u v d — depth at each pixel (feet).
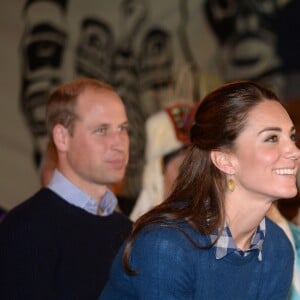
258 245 19.56
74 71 44.70
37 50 43.14
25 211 22.34
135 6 48.14
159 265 17.90
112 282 19.11
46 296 21.29
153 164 30.48
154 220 18.35
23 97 42.29
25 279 21.25
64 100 24.07
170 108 30.73
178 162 29.86
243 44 53.26
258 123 18.30
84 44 45.34
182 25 50.49
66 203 23.04
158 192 30.32
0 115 41.45
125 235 23.73
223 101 18.69
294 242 24.06
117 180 23.76
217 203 18.69
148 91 47.78
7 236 21.67
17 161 41.81
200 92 37.19
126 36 47.55
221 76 52.08
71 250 22.30
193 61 50.75
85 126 23.66
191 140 19.40
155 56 48.80
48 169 27.30
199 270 18.33
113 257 23.06
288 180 18.26
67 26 44.60
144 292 18.02
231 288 18.98
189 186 19.06
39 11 43.39
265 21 54.13
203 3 51.60
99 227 23.24
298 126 32.71
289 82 53.83
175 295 18.01
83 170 23.44
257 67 53.57
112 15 46.96
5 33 41.91
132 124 46.34
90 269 22.47
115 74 46.78
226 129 18.49
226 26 52.65
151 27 48.91
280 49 54.03
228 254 18.69
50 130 24.36
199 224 18.42
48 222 22.30
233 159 18.58
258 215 18.89
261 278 19.99
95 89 24.22
